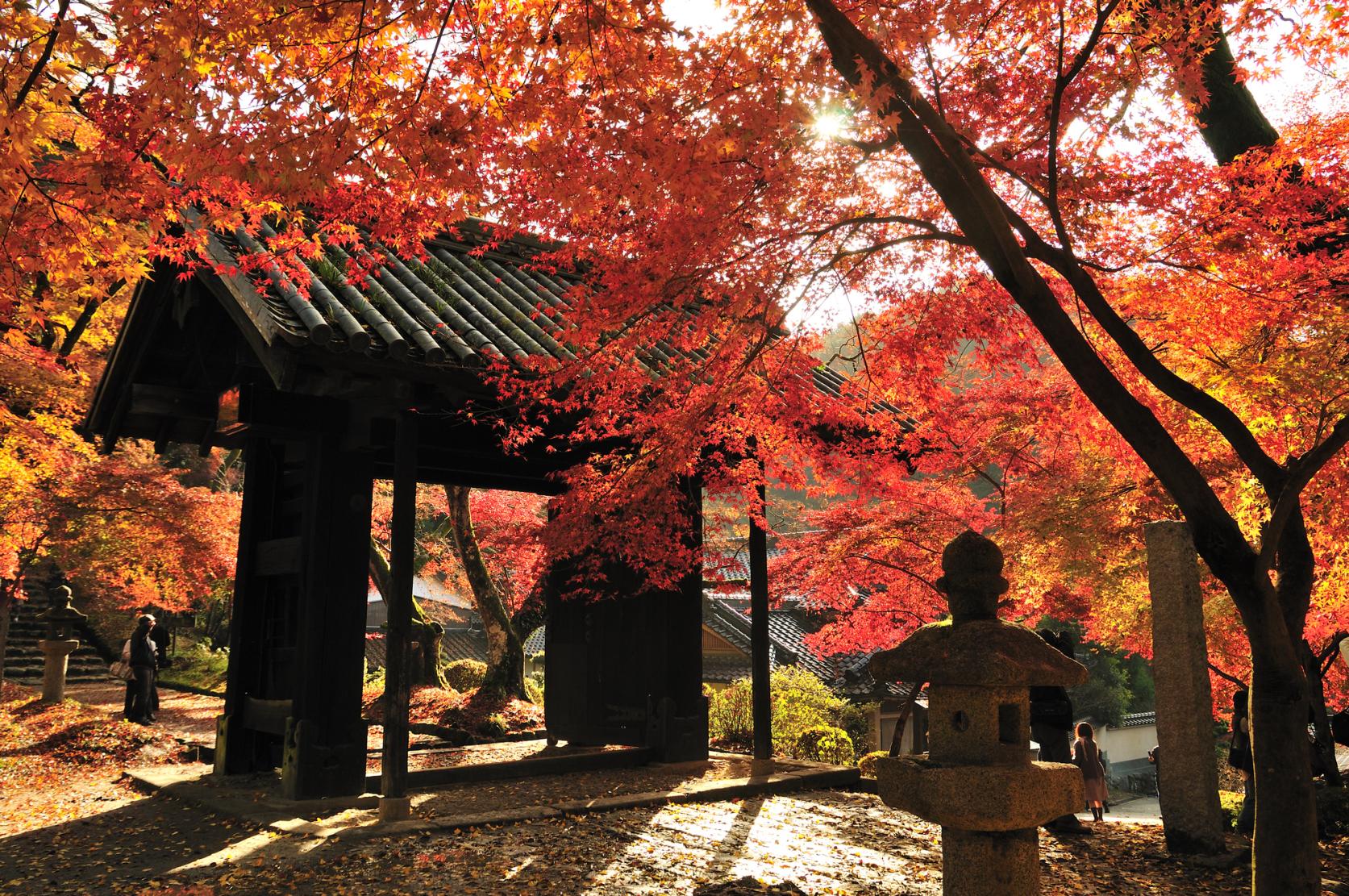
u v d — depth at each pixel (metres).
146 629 13.81
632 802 7.47
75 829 6.53
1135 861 6.35
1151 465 4.16
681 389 6.35
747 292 5.39
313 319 6.11
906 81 4.05
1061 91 4.27
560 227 5.14
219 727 8.43
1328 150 4.89
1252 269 5.16
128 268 4.74
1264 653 4.05
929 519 9.84
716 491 7.77
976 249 4.18
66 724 11.42
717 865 5.56
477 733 13.59
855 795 8.58
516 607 16.88
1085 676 3.18
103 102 3.86
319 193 4.18
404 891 4.93
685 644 9.99
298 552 7.80
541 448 9.35
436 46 4.05
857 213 5.54
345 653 7.56
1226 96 6.41
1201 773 6.43
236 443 9.14
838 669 20.77
